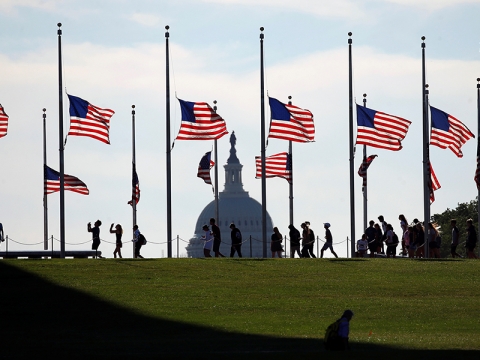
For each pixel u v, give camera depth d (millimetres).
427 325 107062
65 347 90812
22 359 81812
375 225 176750
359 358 80000
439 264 150625
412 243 172500
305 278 136625
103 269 140250
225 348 90062
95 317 110125
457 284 133500
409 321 109562
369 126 180875
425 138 189125
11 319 109562
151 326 105375
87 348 90062
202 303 118500
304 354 82750
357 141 180500
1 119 189875
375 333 101688
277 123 179125
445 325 107125
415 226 172750
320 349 88812
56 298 120062
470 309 116375
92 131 176375
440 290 129250
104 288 126500
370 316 112188
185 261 150500
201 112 178875
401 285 132125
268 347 90500
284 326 105500
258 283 132125
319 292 127000
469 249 169875
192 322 107625
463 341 95438
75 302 118000
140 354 84938
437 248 176625
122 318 109562
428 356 81562
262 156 185750
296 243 176375
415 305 118750
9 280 131125
